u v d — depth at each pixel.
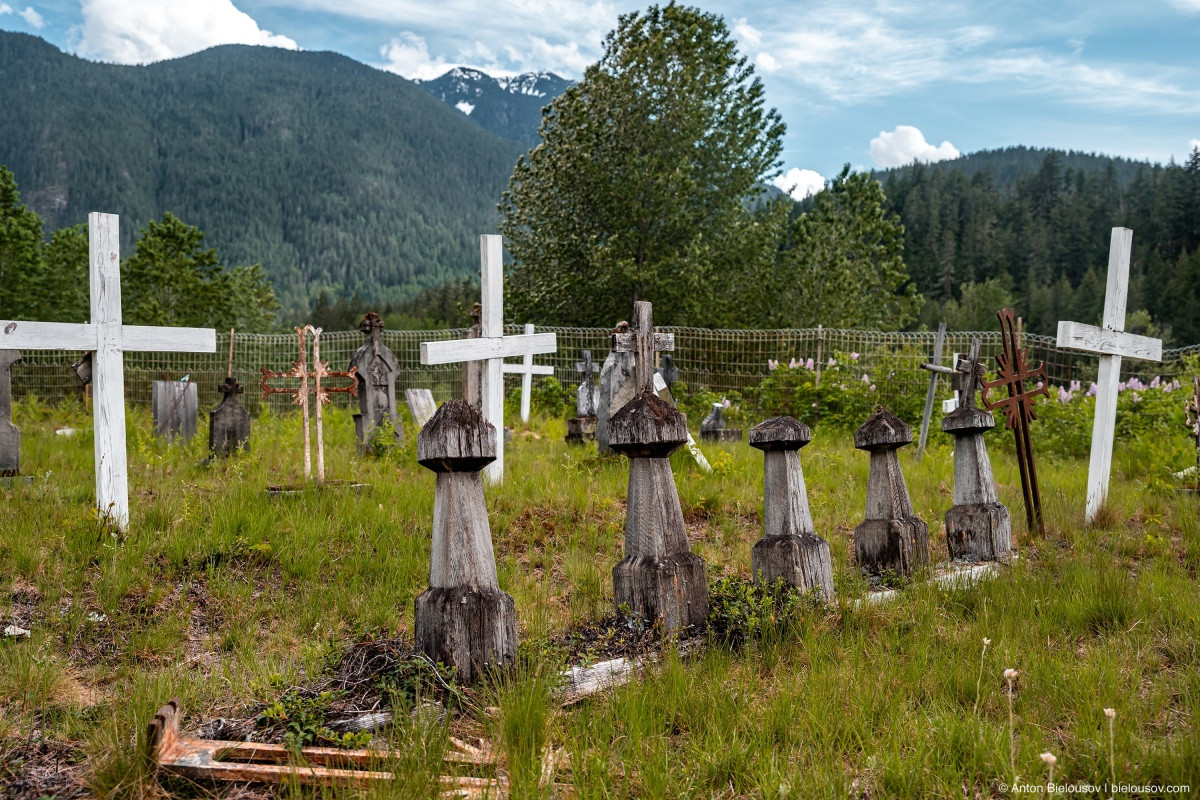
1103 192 131.38
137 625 5.61
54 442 11.70
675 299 30.52
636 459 5.45
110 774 3.57
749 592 5.62
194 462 10.62
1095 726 4.02
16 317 37.75
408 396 14.30
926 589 6.16
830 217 34.62
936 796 3.52
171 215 43.16
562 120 30.94
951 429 7.59
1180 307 77.06
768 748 3.91
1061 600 5.93
